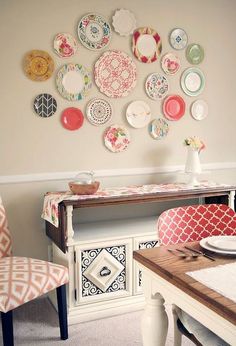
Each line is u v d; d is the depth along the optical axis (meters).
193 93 3.05
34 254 2.66
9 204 2.56
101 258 2.33
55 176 2.65
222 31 3.13
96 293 2.34
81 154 2.72
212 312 1.01
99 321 2.30
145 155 2.93
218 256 1.35
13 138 2.54
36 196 2.63
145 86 2.87
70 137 2.68
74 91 2.66
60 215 2.22
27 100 2.55
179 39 2.95
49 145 2.63
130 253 2.41
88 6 2.65
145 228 2.56
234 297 1.00
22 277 1.81
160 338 1.38
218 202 2.82
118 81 2.78
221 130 3.21
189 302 1.12
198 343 1.40
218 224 1.76
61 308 2.06
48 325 2.25
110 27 2.72
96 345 2.03
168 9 2.90
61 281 1.96
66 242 2.23
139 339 2.09
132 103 2.84
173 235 1.67
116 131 2.81
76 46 2.64
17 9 2.48
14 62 2.50
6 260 2.05
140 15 2.82
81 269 2.28
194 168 2.78
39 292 1.81
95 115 2.73
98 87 2.72
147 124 2.91
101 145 2.78
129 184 2.90
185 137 3.06
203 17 3.04
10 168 2.54
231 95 3.22
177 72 2.98
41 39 2.55
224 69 3.17
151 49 2.86
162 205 3.02
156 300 1.36
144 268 1.37
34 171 2.61
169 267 1.24
